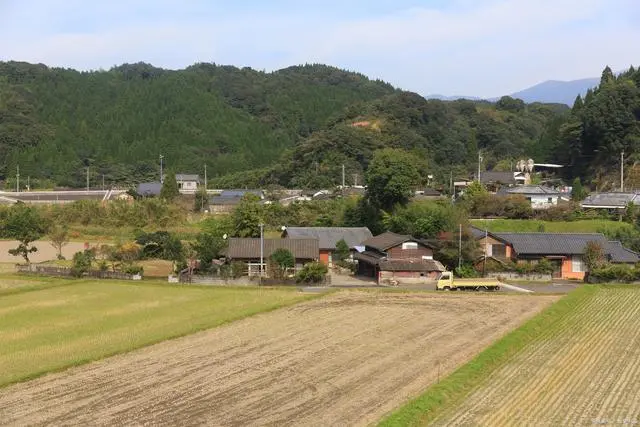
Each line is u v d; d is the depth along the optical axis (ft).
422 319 119.85
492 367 86.38
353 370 86.58
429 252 186.39
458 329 111.75
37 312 126.72
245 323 115.65
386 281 173.37
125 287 158.30
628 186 301.84
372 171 243.81
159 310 128.88
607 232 222.07
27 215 269.03
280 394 76.84
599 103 334.65
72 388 78.79
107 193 352.28
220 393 77.20
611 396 75.31
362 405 73.15
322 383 80.94
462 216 213.25
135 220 281.33
